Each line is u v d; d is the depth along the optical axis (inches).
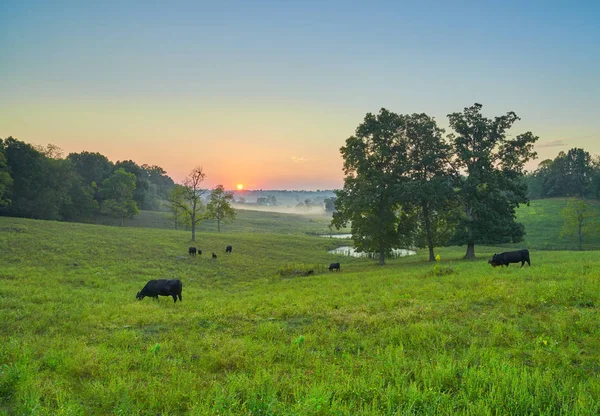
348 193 1667.1
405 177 1608.0
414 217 1717.5
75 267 1214.3
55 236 1662.2
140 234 2112.5
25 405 230.2
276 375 289.4
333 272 1454.2
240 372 309.3
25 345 375.9
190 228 3821.4
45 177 3144.7
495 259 997.8
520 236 1505.9
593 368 282.7
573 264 846.5
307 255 2129.7
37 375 290.4
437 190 1476.4
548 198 4992.6
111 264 1312.7
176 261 1519.4
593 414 204.8
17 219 2094.0
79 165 4421.8
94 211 3853.3
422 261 1614.2
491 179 1454.2
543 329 378.6
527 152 1471.5
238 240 2378.2
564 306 454.9
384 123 1578.5
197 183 2223.2
